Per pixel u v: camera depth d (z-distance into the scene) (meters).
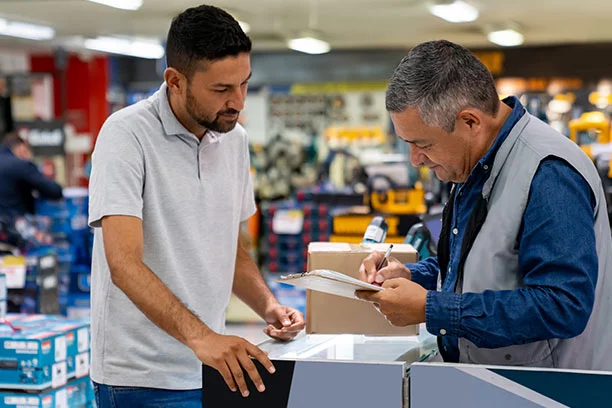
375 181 7.11
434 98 2.04
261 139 14.38
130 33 12.62
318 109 14.12
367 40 13.47
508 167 2.08
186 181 2.49
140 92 15.20
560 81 12.98
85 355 3.97
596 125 10.79
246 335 8.04
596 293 2.15
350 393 1.93
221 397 2.03
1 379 3.62
